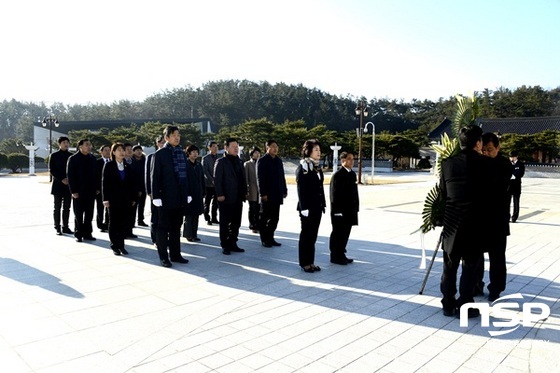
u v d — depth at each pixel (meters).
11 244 7.20
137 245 7.24
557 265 6.09
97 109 95.94
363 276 5.47
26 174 37.69
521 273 5.64
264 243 7.33
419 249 7.18
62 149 8.07
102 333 3.60
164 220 5.84
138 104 97.12
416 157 51.78
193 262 6.14
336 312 4.16
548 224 10.10
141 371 2.97
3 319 3.88
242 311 4.16
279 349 3.33
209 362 3.11
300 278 5.35
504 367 3.06
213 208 9.56
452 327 3.81
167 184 5.84
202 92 94.62
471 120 4.58
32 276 5.27
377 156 53.62
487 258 6.61
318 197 5.61
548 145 42.75
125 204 6.47
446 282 4.10
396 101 93.56
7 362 3.07
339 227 6.02
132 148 8.94
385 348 3.37
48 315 3.99
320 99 87.06
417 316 4.08
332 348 3.36
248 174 8.62
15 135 95.00
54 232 8.40
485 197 3.89
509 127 52.94
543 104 69.25
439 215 4.46
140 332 3.63
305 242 5.64
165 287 4.91
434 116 82.50
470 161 3.91
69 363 3.07
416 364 3.10
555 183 29.64
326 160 49.41
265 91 92.50
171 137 5.98
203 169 9.48
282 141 46.38
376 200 16.02
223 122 78.69
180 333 3.62
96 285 4.95
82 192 7.38
